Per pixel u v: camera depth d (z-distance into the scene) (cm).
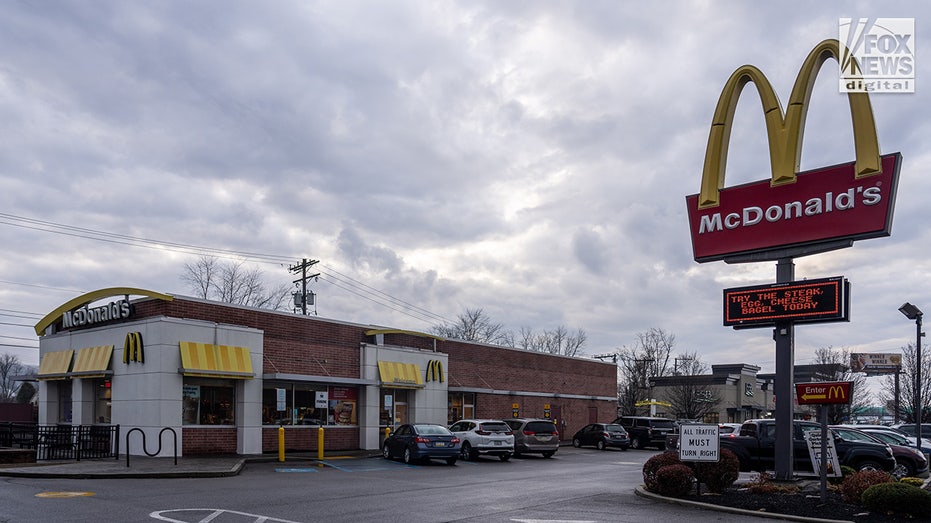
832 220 1800
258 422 2720
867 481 1441
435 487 1845
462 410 3841
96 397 2700
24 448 2308
